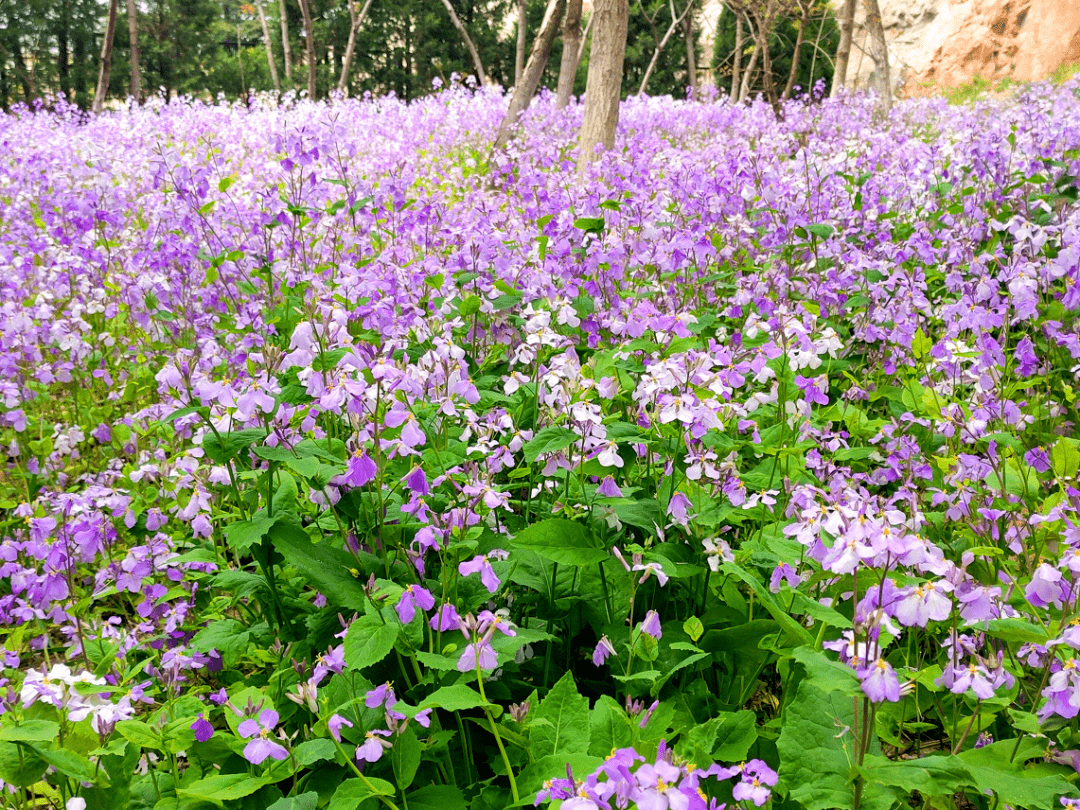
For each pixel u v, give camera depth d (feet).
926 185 23.67
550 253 16.47
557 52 159.43
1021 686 8.84
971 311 13.97
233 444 9.62
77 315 20.76
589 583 10.76
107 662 9.98
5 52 168.76
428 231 20.45
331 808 7.26
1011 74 104.53
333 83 164.76
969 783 6.89
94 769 7.98
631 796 5.80
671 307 15.78
